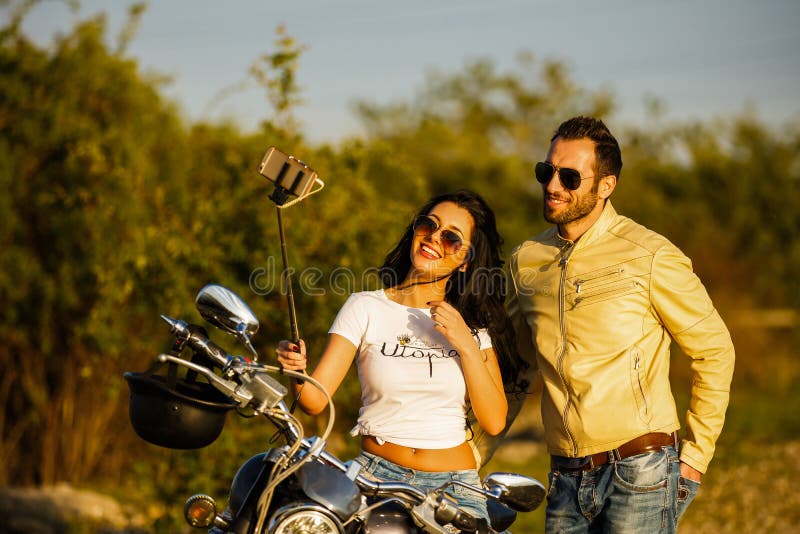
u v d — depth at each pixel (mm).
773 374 46562
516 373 10984
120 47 25328
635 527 10031
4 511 19953
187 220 17797
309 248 17281
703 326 10203
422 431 9438
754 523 22000
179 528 16797
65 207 22344
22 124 23266
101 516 20188
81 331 20625
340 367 9781
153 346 18438
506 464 29359
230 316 8312
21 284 23000
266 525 8008
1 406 23938
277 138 17375
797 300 50938
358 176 18812
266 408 8078
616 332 10172
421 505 8328
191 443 7977
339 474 8070
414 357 9695
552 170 10609
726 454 30312
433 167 55781
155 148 24250
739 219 53969
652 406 10156
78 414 23984
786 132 58344
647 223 53688
